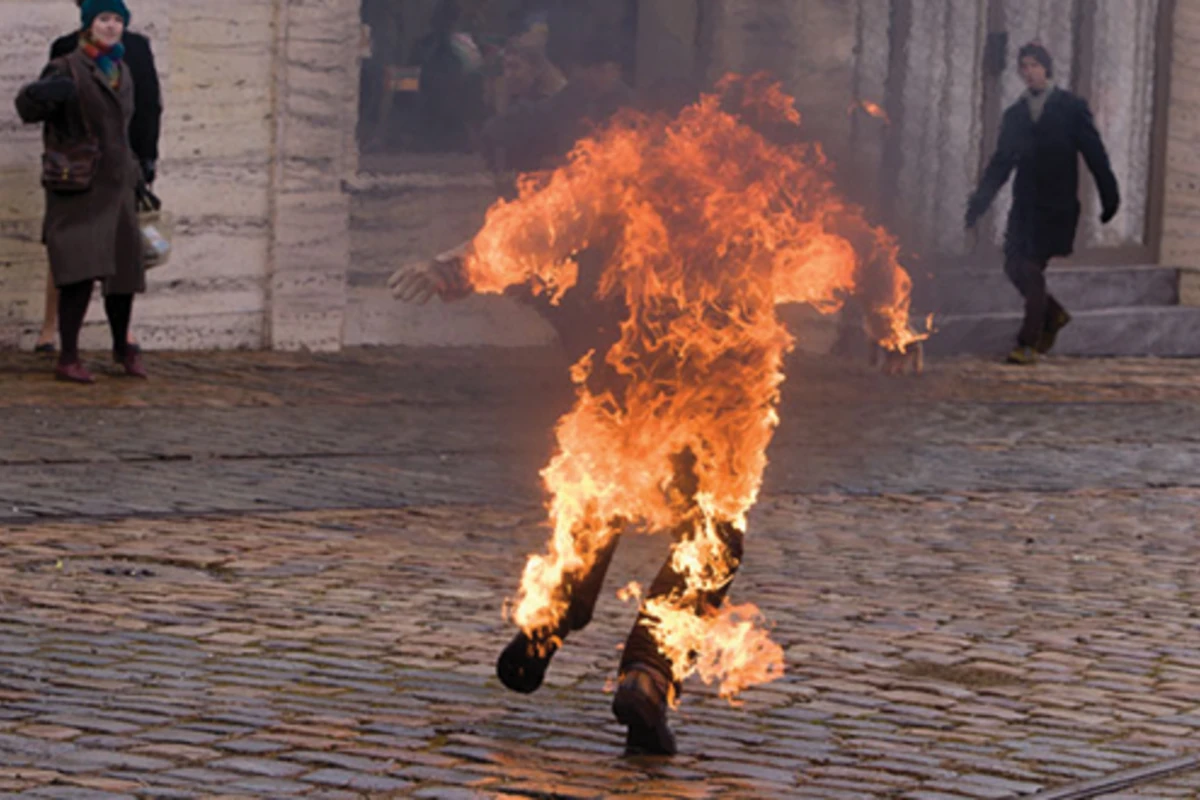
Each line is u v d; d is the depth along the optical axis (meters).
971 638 12.29
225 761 8.98
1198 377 28.83
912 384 26.06
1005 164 28.50
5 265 24.48
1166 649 12.16
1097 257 33.19
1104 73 32.72
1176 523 16.92
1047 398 25.44
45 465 17.19
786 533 15.78
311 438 19.52
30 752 8.98
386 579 13.39
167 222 23.39
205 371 24.02
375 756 9.19
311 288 26.58
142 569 13.34
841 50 27.08
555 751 9.46
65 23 24.52
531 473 18.14
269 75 26.09
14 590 12.48
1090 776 9.36
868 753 9.65
